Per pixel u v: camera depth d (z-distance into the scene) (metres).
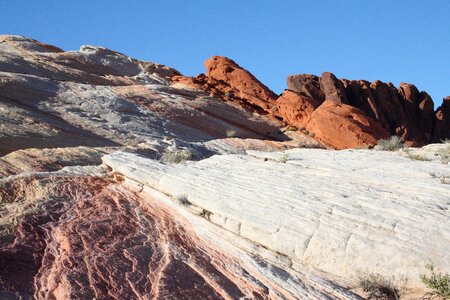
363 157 17.39
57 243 10.88
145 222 12.75
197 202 13.15
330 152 19.23
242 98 55.06
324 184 13.62
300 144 41.78
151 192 14.94
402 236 10.10
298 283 9.85
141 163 17.03
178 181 14.56
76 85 42.22
